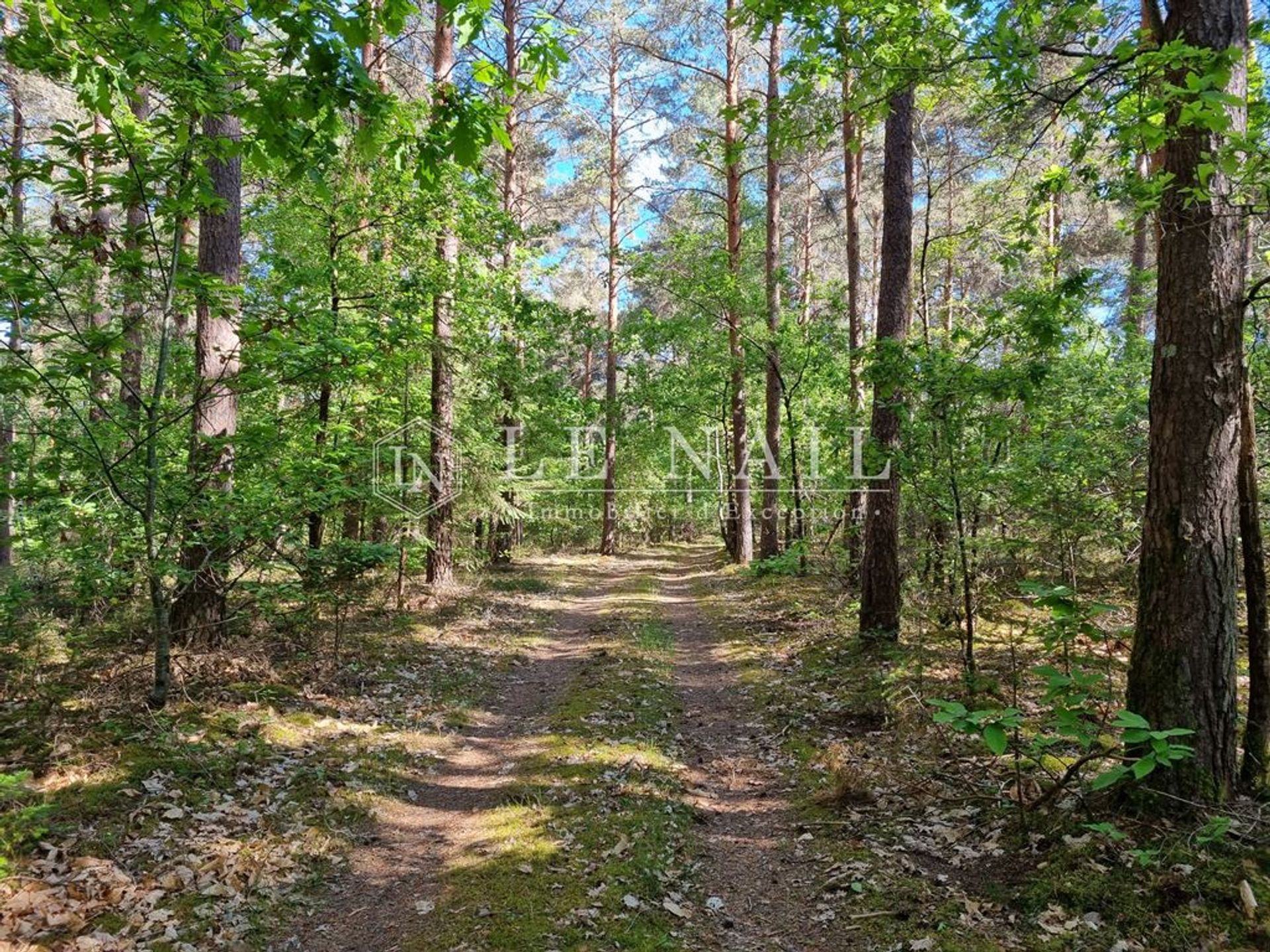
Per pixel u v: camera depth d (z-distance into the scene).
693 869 4.30
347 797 5.02
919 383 6.05
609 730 6.59
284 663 7.61
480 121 3.01
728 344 18.00
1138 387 8.17
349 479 8.73
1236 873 3.32
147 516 5.22
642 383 20.14
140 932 3.36
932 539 7.28
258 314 5.86
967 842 4.23
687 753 6.27
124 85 3.52
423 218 9.34
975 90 5.41
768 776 5.72
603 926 3.57
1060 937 3.24
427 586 13.27
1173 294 3.93
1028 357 6.11
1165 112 3.86
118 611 7.83
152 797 4.46
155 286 5.32
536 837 4.54
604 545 25.70
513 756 6.18
